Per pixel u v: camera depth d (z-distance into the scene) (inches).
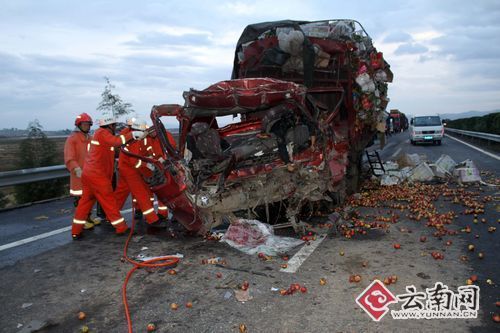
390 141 1174.3
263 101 234.1
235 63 364.2
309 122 259.0
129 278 183.9
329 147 273.3
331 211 294.8
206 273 185.8
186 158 231.5
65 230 282.7
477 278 169.9
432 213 285.1
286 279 175.0
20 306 159.8
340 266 187.8
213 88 238.2
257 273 183.2
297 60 323.3
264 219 267.6
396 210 308.2
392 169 441.1
